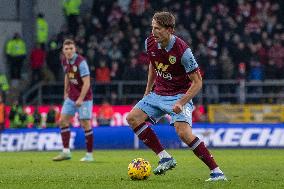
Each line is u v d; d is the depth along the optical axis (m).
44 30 84.56
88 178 30.25
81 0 92.00
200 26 85.50
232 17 87.38
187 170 36.91
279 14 89.38
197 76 27.64
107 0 89.56
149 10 87.12
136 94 78.81
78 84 45.69
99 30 85.50
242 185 26.47
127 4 89.75
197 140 28.09
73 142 67.56
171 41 27.70
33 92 82.62
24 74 85.06
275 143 67.81
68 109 46.25
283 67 82.25
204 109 73.88
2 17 86.00
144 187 25.53
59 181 28.52
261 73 80.31
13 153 60.28
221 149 66.25
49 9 88.94
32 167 39.31
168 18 27.27
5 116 72.94
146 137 29.25
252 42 83.69
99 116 73.75
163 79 28.91
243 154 56.66
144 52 79.94
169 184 26.73
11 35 86.06
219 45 82.31
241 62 81.06
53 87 81.94
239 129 68.12
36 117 72.88
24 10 87.56
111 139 68.62
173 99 28.75
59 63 83.44
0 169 37.59
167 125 68.88
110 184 26.83
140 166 28.75
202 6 88.06
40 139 67.06
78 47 83.50
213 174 28.27
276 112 73.62
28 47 87.50
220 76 78.62
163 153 29.28
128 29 84.25
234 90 78.44
